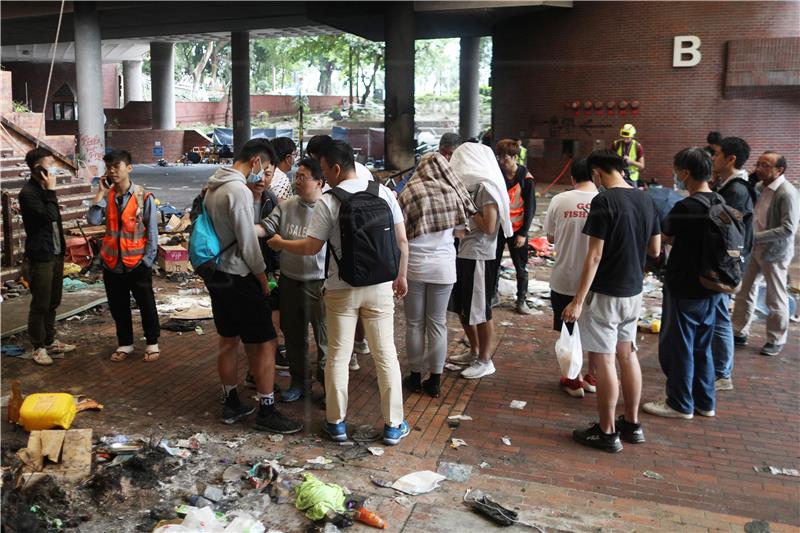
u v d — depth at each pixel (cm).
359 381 449
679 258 395
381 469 343
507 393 446
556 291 431
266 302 371
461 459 355
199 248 354
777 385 459
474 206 414
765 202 496
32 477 309
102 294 586
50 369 455
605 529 292
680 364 402
